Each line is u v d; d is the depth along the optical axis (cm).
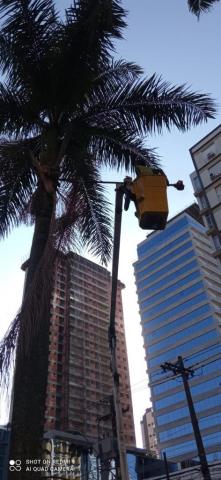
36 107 926
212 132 5197
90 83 904
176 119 997
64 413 8150
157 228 452
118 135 1006
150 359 9606
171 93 1005
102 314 8981
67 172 1035
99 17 848
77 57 878
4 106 934
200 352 8650
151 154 1003
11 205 946
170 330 9481
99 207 1028
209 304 8938
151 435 15238
